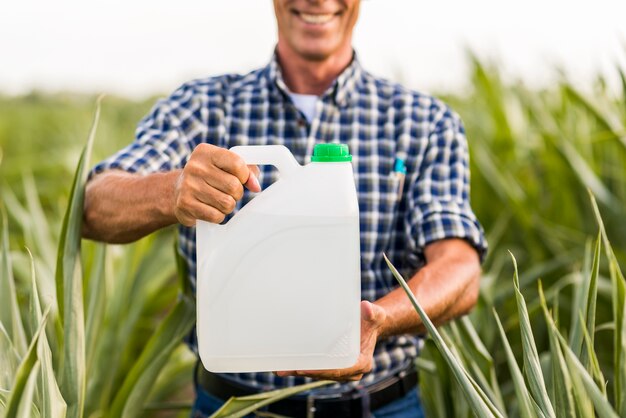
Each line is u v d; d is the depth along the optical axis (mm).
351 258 1300
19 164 5949
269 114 2004
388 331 1568
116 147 6836
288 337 1303
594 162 3500
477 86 4016
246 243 1292
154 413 3025
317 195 1286
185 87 2049
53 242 3736
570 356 1288
